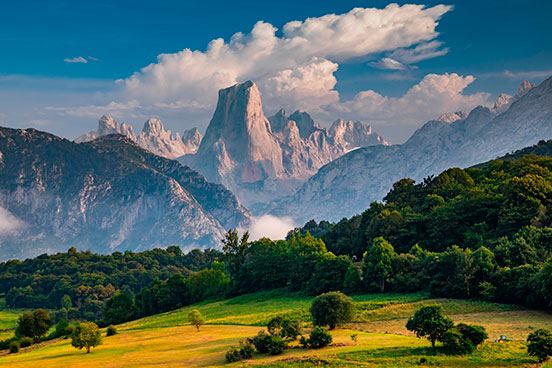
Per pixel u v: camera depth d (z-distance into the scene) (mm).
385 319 79875
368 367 50344
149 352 70500
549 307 81312
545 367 47250
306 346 61844
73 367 63844
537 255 98125
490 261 95562
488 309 83062
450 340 53250
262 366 54156
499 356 51531
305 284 132875
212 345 70938
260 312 105625
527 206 122812
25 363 70688
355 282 116875
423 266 109375
